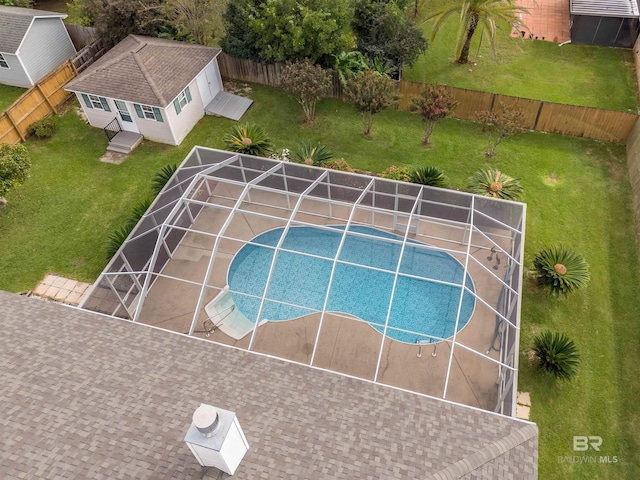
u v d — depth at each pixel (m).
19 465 10.68
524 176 26.98
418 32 32.59
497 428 12.05
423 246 18.66
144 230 20.50
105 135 30.09
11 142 29.00
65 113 31.78
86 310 15.70
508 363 16.44
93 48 34.78
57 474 10.50
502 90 32.97
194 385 13.05
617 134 28.20
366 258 22.78
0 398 12.32
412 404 12.84
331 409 12.59
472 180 24.56
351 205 23.14
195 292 21.28
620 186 26.11
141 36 32.38
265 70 33.34
